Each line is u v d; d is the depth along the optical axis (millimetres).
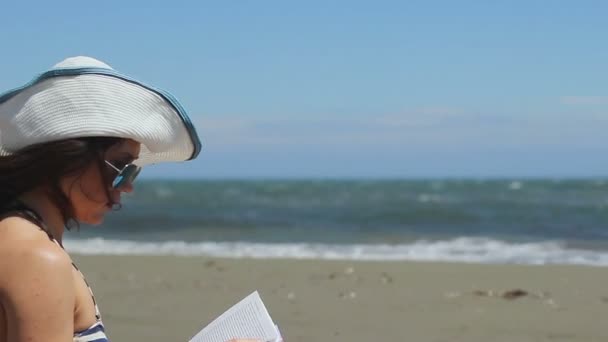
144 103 1690
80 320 1673
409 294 6699
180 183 82500
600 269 8117
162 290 6953
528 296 6621
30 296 1501
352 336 5156
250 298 2104
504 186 50031
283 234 15391
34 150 1625
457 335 5207
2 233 1562
